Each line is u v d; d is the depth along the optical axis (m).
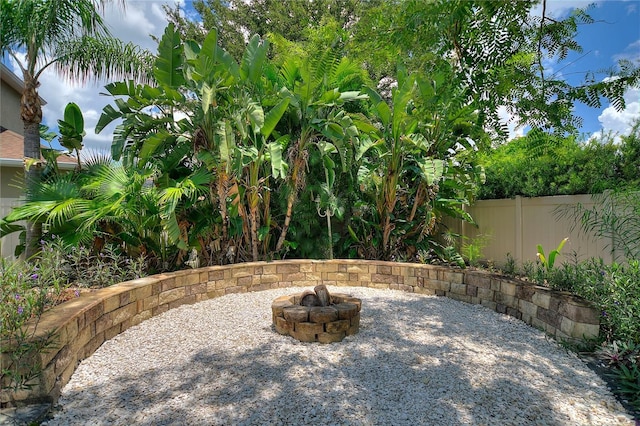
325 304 4.07
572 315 3.57
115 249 5.51
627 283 3.54
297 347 3.59
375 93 6.90
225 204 5.84
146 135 6.36
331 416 2.40
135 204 5.49
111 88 5.83
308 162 7.02
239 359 3.29
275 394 2.68
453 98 2.42
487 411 2.47
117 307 3.84
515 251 6.89
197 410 2.46
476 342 3.73
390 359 3.31
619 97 2.13
